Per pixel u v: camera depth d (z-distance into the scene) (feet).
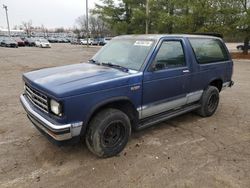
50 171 11.09
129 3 94.38
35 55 75.25
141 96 12.83
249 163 11.91
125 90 12.00
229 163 11.89
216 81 18.90
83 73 12.40
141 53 13.51
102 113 11.62
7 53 82.84
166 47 14.06
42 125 11.04
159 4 84.74
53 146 13.23
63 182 10.34
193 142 14.06
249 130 15.96
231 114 19.01
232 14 70.03
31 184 10.19
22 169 11.21
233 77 37.65
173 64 14.49
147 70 12.89
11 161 11.83
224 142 14.15
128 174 10.91
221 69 18.39
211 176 10.81
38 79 11.90
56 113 10.44
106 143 11.98
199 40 16.58
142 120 13.71
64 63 53.42
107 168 11.35
